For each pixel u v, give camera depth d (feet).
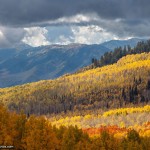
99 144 490.08
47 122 435.53
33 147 419.74
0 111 427.74
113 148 500.74
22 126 431.02
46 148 426.51
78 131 489.67
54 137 433.89
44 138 424.46
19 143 423.64
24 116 442.09
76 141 480.23
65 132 467.93
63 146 455.22
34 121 435.53
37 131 423.64
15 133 422.82
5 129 413.18
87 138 495.82
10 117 435.53
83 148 467.52
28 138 420.36
